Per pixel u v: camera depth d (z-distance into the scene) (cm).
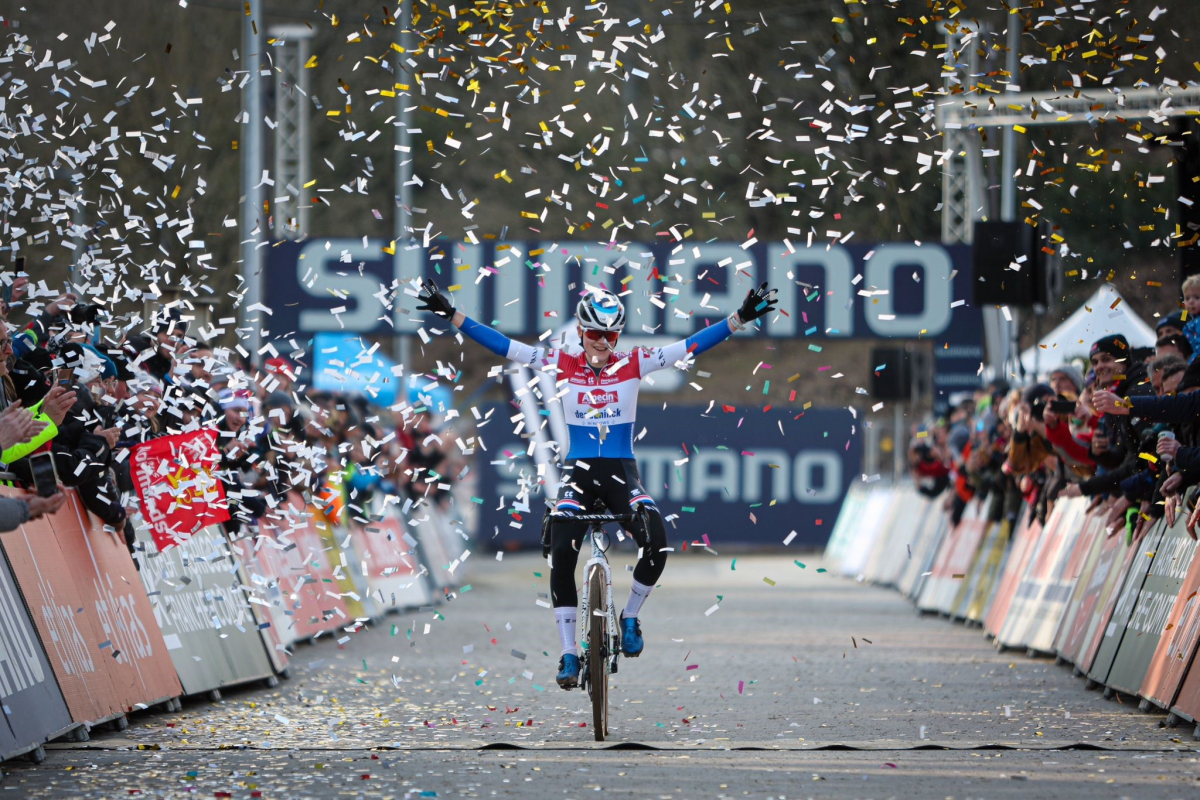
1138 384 2175
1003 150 4381
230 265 4462
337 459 3114
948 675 2402
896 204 6981
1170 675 1856
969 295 5094
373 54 6825
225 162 5400
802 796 1344
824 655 2728
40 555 1694
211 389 2167
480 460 6712
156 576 2014
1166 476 2016
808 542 6781
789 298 5141
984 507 3559
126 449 1925
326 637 3123
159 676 1925
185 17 5738
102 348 1900
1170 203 5150
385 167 7244
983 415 3347
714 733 1769
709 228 7681
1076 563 2591
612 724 1848
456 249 5066
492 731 1783
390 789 1378
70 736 1681
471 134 7888
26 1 5128
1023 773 1466
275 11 6412
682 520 6775
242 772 1466
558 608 1708
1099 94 2323
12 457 1513
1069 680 2339
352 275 4972
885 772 1473
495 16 2109
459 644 2964
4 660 1528
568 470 1705
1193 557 1889
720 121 7794
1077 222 5284
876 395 5106
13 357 1698
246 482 2380
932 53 3594
